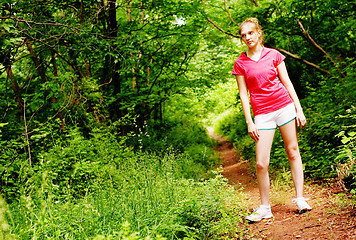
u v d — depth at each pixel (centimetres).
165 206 342
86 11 809
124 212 315
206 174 823
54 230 261
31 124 674
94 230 271
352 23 803
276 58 335
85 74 980
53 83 691
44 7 704
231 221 319
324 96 753
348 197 330
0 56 575
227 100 2186
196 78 1355
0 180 429
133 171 442
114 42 786
